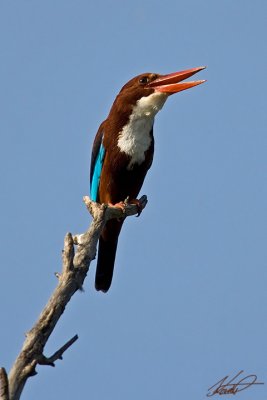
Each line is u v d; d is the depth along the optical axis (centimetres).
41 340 738
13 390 689
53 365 724
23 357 715
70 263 814
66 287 800
